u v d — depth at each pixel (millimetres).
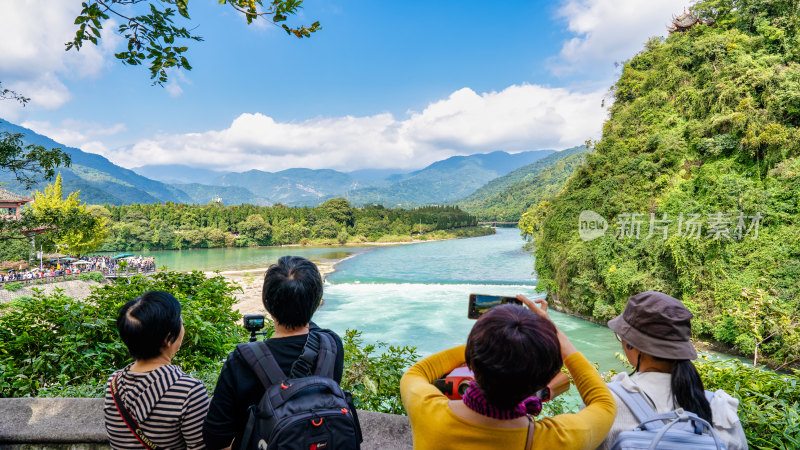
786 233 25422
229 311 5246
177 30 3008
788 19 35969
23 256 33156
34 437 2371
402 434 2354
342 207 139250
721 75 35156
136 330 1609
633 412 1321
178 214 112125
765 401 2559
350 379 3334
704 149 32969
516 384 1007
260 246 115250
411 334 26516
